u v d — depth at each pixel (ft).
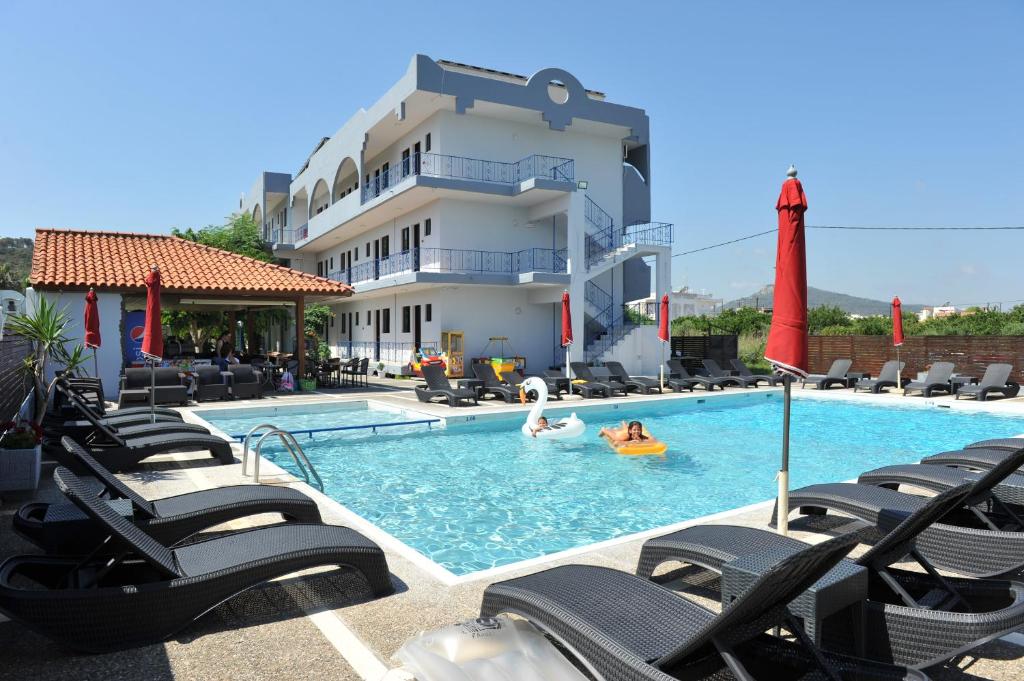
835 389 67.67
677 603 10.69
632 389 62.69
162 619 11.72
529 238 90.48
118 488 15.62
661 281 88.94
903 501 17.21
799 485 29.68
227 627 12.45
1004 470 13.92
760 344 105.60
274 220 159.12
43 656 11.25
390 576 15.20
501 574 15.37
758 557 12.26
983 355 70.23
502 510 25.61
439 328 84.53
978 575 14.43
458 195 82.89
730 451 37.78
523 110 85.61
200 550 13.44
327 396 59.16
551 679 9.70
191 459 29.78
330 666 11.02
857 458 36.04
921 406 56.03
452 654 10.32
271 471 27.30
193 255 66.54
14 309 61.52
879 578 12.41
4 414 34.76
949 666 11.16
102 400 40.19
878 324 109.70
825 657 9.61
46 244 60.64
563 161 93.25
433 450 37.73
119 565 13.48
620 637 9.73
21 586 13.79
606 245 94.53
